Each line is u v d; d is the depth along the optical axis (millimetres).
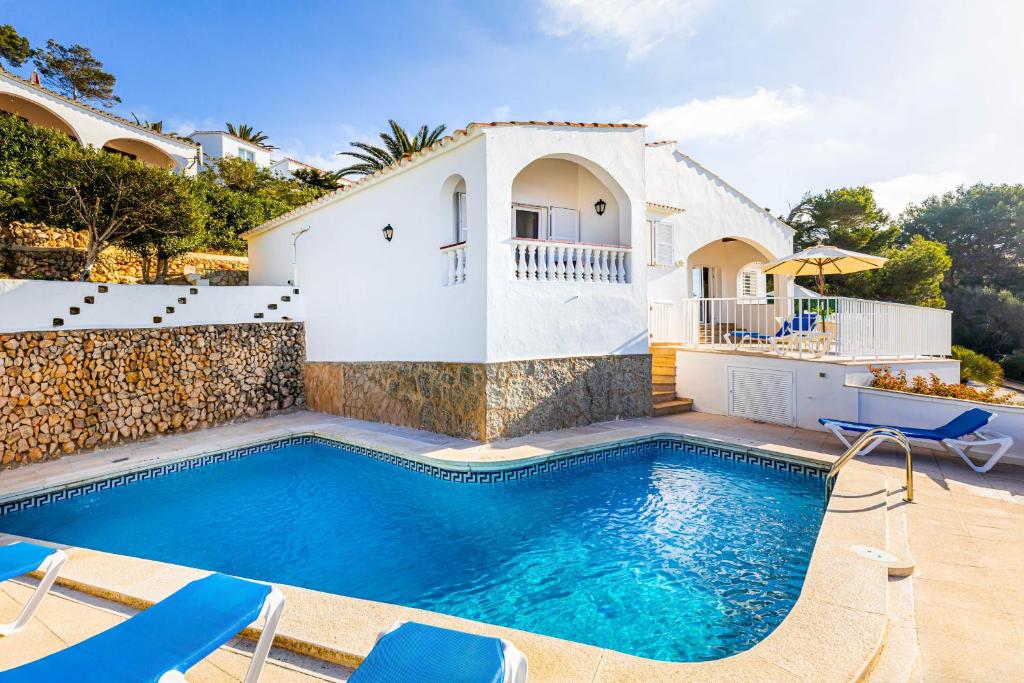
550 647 3008
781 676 2631
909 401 8109
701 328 16656
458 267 9148
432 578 4715
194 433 10070
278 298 12352
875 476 6375
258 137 41656
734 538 5469
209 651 2275
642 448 8930
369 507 6578
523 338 8984
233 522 6145
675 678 2648
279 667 2951
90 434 8922
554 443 8398
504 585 4570
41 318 8531
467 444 8516
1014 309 31109
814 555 4094
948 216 42406
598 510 6336
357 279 11523
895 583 3795
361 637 3111
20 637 3279
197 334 10648
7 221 11945
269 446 9484
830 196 30375
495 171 8602
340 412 11906
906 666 2852
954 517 5066
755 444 8109
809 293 18500
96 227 11398
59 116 19000
